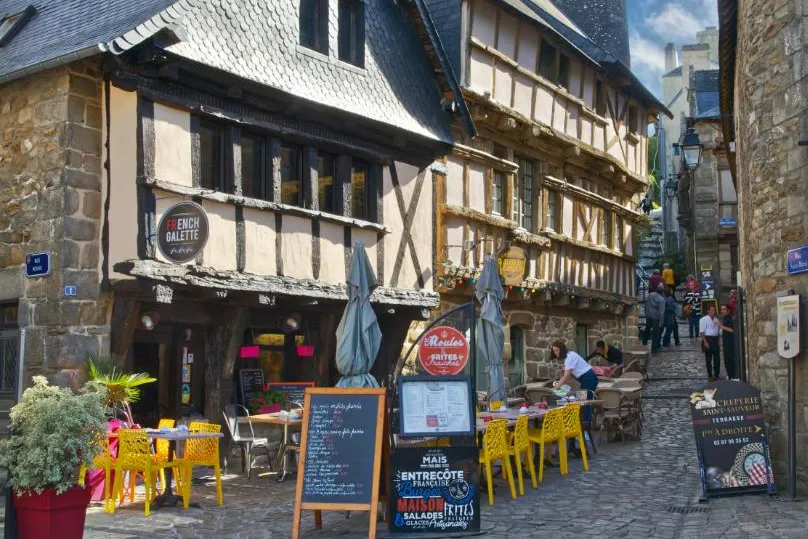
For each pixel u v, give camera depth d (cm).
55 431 651
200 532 776
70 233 1010
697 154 1803
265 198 1180
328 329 1315
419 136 1381
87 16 1142
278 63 1162
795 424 820
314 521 822
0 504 881
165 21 992
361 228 1317
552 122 1792
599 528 754
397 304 1356
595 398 1291
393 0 1411
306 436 736
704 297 2778
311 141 1237
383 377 1439
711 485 852
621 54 2494
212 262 1079
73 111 1021
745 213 1040
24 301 1043
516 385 1769
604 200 2075
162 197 1026
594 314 2102
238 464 1173
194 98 1077
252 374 1256
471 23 1546
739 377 1359
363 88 1303
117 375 991
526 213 1795
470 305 922
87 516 848
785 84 845
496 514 827
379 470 728
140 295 1023
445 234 1510
